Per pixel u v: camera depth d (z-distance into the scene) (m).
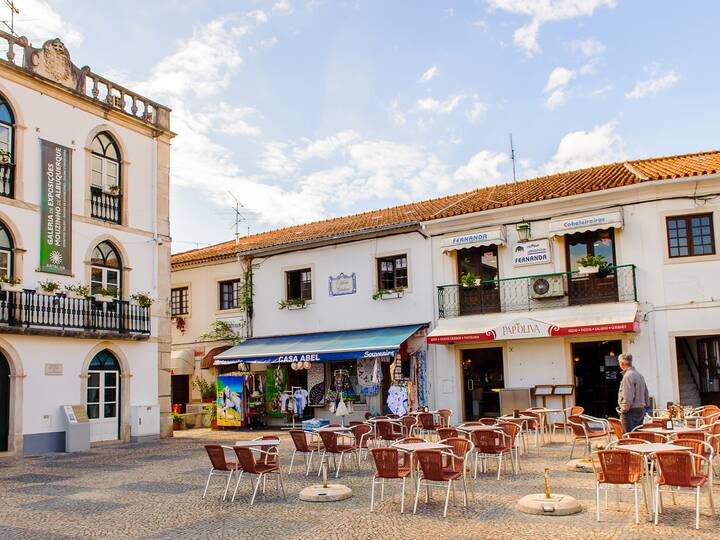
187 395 25.61
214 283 25.50
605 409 17.86
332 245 22.67
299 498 9.73
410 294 20.83
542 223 18.84
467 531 7.61
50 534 8.12
